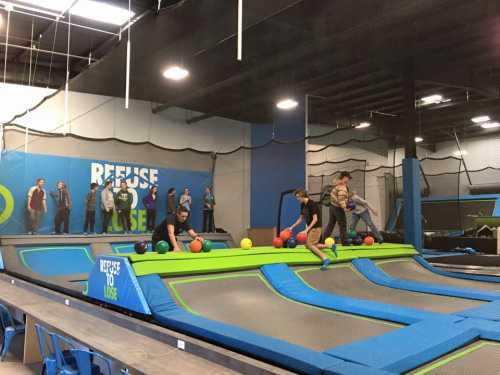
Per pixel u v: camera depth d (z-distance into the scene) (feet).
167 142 39.93
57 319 11.77
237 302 13.89
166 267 14.15
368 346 9.40
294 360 8.29
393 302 15.53
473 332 10.57
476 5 21.04
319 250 19.51
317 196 42.16
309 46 24.86
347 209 24.26
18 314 14.51
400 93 38.22
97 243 29.78
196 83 32.32
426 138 55.47
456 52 29.37
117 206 34.55
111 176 35.55
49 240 28.04
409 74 28.86
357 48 25.81
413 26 23.02
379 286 18.67
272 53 26.86
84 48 29.60
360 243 23.67
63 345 11.24
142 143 34.42
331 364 8.02
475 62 31.45
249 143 45.11
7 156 30.19
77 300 13.44
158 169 38.14
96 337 10.05
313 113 43.01
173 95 35.73
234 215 43.14
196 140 41.86
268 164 42.45
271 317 12.48
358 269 20.30
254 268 16.88
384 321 12.10
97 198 34.22
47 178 32.07
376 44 25.36
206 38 20.54
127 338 9.99
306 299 14.58
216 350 8.48
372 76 33.45
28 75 32.30
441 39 25.43
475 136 52.95
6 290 16.25
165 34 20.90
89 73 27.58
